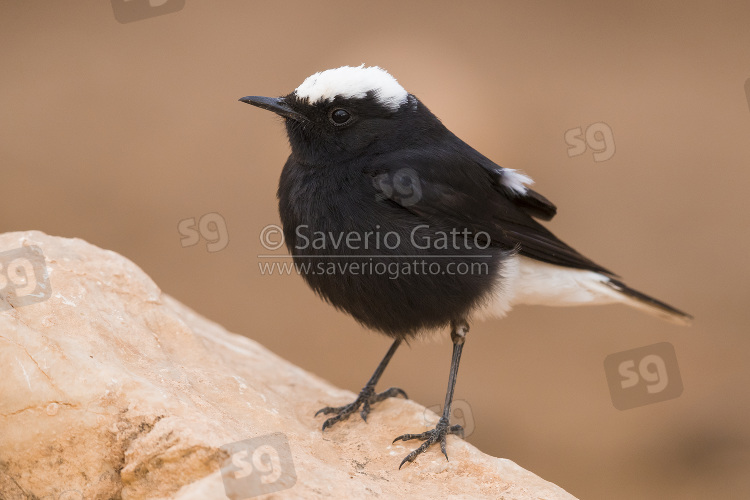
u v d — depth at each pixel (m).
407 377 14.13
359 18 23.89
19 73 21.36
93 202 17.58
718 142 19.64
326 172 7.52
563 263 8.36
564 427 13.01
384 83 7.62
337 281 7.46
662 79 21.53
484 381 13.99
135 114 20.27
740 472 12.05
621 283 8.74
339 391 8.26
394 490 6.14
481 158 8.33
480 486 6.33
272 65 21.92
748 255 16.78
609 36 23.33
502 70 21.41
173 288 15.83
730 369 14.11
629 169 18.95
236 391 6.68
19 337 5.60
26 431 5.43
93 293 6.69
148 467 5.30
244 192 18.16
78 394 5.48
